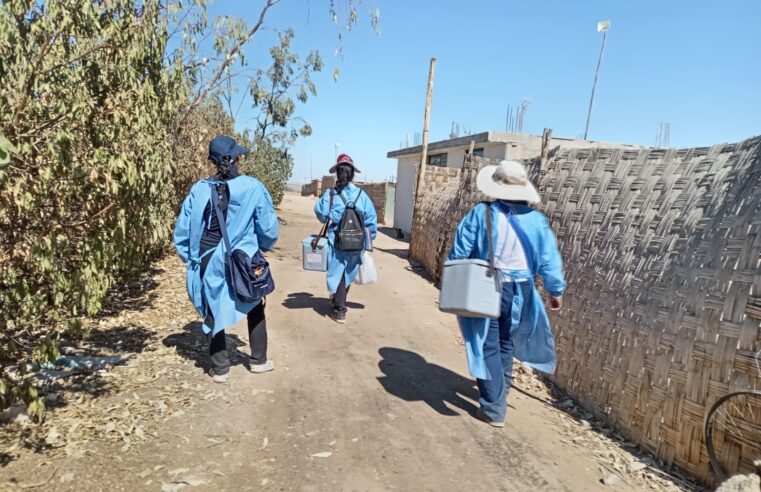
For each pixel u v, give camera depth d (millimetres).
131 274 6867
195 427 3480
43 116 3301
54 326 3686
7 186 2900
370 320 6516
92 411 3576
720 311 3162
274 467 3094
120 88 3918
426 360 5238
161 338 5156
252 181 4203
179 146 8656
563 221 5125
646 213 4129
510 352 4004
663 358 3525
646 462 3469
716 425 3064
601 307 4305
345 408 3963
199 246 4180
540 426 3957
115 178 3744
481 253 3818
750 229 3125
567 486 3141
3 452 2996
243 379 4348
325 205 6270
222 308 4059
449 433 3691
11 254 3135
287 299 7188
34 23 3379
